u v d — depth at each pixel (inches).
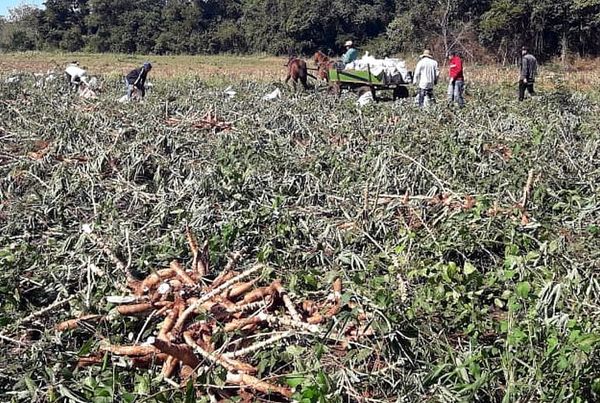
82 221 250.7
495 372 145.1
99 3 2326.5
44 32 2399.1
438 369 142.9
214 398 145.0
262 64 1641.2
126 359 155.9
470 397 136.7
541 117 462.3
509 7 1562.5
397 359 152.1
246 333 166.7
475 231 227.5
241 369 152.0
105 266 194.9
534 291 176.6
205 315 165.2
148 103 517.7
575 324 150.7
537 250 212.7
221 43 2255.2
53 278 195.0
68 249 219.5
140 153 327.9
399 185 286.0
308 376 139.6
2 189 289.9
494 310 188.4
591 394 137.9
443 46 1536.7
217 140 380.8
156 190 298.7
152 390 145.9
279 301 176.9
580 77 1132.5
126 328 169.9
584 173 301.9
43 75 855.7
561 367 136.2
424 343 157.2
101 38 2324.1
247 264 209.9
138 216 261.0
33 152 349.7
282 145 373.4
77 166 310.0
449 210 253.6
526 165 298.0
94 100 556.1
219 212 255.6
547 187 271.9
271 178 291.9
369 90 628.7
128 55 2129.7
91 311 174.1
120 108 485.4
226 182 284.8
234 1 2536.9
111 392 136.1
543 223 233.3
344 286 186.2
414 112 475.5
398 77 633.0
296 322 164.2
